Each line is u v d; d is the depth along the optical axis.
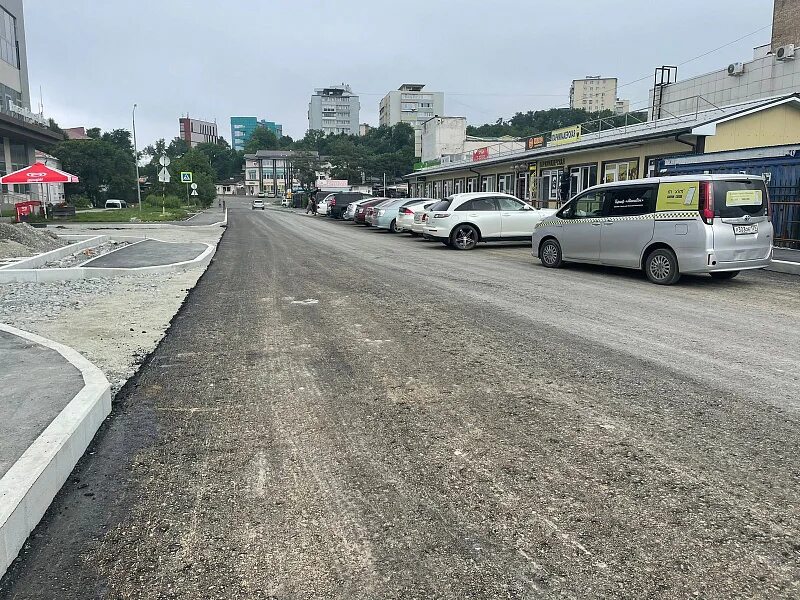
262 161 145.75
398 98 136.12
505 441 4.19
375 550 2.98
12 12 40.41
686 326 7.53
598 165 27.47
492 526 3.17
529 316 8.18
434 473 3.75
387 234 26.11
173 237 23.72
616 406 4.80
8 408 4.30
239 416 4.68
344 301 9.45
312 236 24.73
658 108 33.78
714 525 3.16
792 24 28.22
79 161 83.56
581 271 12.82
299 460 3.95
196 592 2.70
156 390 5.29
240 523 3.23
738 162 16.67
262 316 8.38
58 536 3.13
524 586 2.71
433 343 6.79
